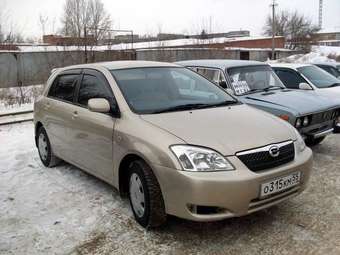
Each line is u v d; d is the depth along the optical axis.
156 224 3.65
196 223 3.88
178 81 4.75
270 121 4.00
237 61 7.18
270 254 3.33
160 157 3.42
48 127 5.56
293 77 8.28
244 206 3.32
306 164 3.76
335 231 3.67
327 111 5.88
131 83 4.39
